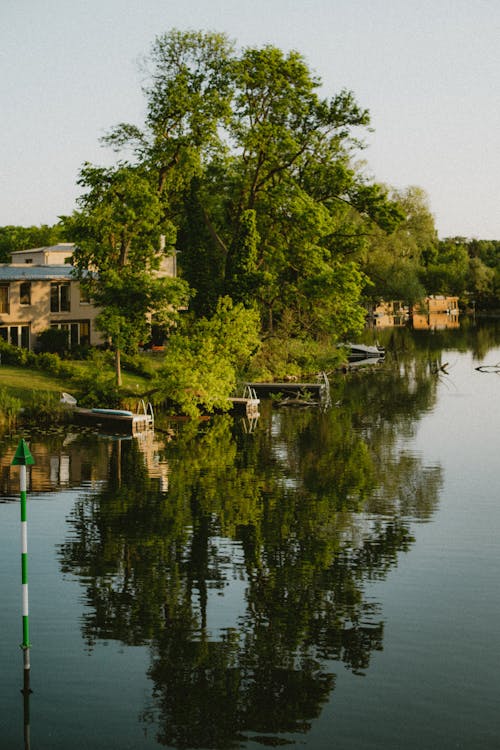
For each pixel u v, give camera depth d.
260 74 67.81
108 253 55.56
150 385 57.22
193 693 15.44
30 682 15.88
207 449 39.75
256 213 73.06
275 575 21.58
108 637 17.81
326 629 18.17
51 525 26.22
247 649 17.25
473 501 29.05
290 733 14.02
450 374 77.81
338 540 24.59
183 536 25.06
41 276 69.38
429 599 19.84
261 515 27.45
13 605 19.55
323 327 75.25
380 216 76.19
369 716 14.59
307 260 72.50
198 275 70.94
